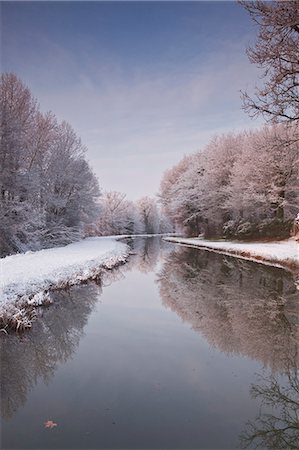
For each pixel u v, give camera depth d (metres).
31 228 25.58
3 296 10.05
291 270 17.03
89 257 21.62
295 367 6.52
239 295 12.52
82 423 4.68
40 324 9.39
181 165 62.66
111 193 83.06
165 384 5.80
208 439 4.29
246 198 31.89
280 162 28.23
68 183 36.44
